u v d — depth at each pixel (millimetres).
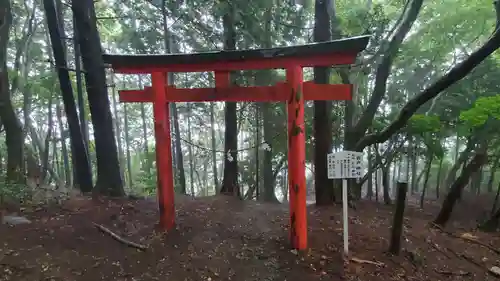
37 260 4090
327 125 7082
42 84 11414
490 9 9336
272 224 5844
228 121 8445
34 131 12602
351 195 7590
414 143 10203
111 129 7098
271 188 10859
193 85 11461
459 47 11148
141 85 14281
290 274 4109
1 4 6930
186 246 4777
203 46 10203
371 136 7246
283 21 9844
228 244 4891
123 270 4102
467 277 4434
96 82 6816
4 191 5758
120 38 10508
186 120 15383
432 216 7750
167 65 4816
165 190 5180
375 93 7598
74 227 5125
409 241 5297
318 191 7309
